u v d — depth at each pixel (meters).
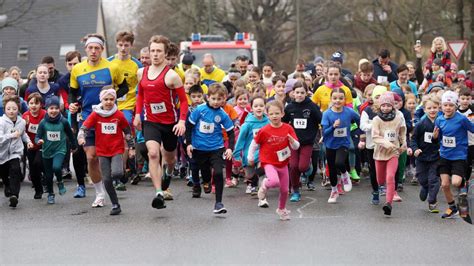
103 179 13.44
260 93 17.19
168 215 13.34
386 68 20.80
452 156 13.26
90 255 10.44
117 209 13.44
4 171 15.39
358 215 13.41
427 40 58.41
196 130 13.99
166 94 13.23
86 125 13.48
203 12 68.00
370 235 11.64
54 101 15.02
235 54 28.12
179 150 18.81
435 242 11.17
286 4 71.69
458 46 31.83
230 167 17.00
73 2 79.19
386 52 20.70
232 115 16.55
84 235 11.73
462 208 12.52
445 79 22.25
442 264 9.88
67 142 15.78
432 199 13.68
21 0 73.75
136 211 13.77
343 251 10.56
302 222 12.70
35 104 16.22
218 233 11.75
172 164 14.33
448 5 51.56
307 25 71.44
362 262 9.97
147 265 9.86
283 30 72.56
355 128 17.48
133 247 10.88
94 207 14.30
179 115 13.75
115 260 10.14
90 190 16.73
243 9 70.38
